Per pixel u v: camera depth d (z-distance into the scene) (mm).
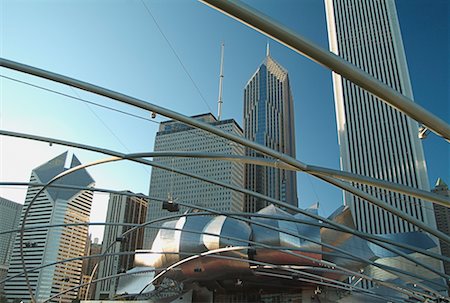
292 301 69312
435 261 60406
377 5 141250
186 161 146250
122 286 71438
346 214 59844
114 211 163250
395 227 109000
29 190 98000
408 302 56094
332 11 148250
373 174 121938
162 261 63250
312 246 56188
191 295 68938
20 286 110812
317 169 19375
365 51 136375
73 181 103375
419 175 116375
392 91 12250
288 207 28578
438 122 12391
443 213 103438
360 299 63719
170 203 33375
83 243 112562
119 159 26766
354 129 129750
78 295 131500
